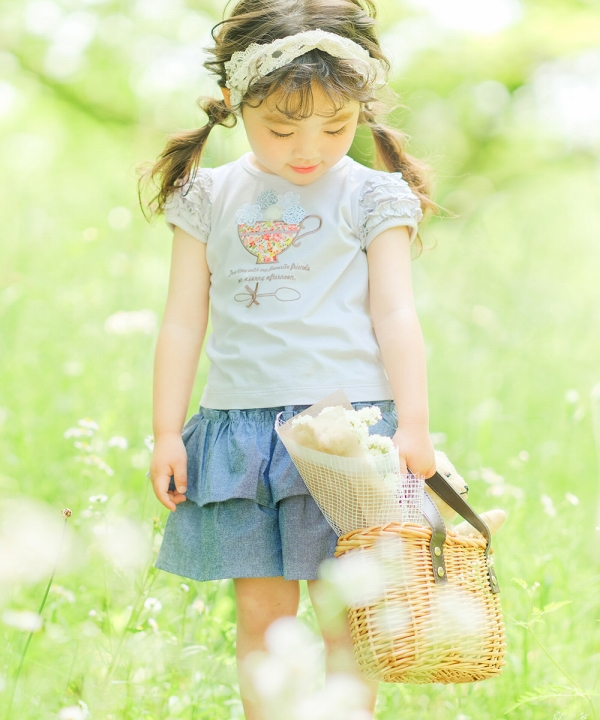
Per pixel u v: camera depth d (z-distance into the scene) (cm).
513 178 1638
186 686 353
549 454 566
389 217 331
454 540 291
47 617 370
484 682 361
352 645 312
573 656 374
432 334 761
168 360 342
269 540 318
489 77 1572
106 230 900
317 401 318
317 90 310
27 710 315
